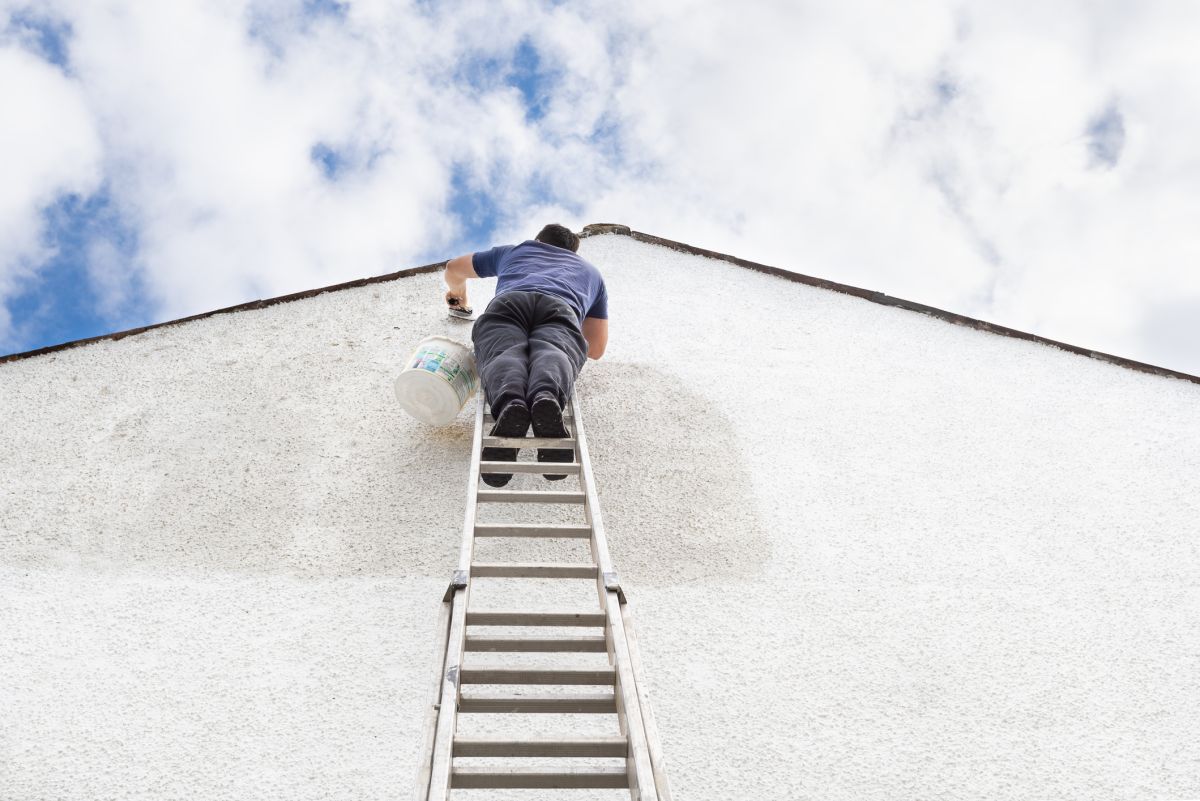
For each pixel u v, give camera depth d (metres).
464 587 2.23
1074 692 2.73
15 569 2.99
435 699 1.91
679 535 3.29
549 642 2.21
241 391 4.08
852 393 4.34
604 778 1.83
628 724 1.81
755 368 4.50
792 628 2.90
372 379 4.19
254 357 4.36
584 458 3.01
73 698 2.51
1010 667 2.81
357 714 2.49
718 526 3.36
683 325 4.86
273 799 2.24
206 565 3.05
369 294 4.97
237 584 2.97
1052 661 2.85
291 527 3.24
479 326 3.42
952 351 4.83
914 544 3.35
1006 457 3.94
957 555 3.31
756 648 2.80
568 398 3.50
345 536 3.20
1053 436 4.12
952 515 3.54
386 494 3.42
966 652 2.86
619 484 3.54
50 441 3.70
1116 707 2.69
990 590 3.15
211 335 4.55
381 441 3.75
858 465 3.80
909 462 3.85
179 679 2.59
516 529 2.64
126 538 3.17
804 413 4.15
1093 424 4.23
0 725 2.42
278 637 2.76
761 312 5.07
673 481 3.59
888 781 2.39
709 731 2.50
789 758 2.43
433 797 1.61
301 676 2.62
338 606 2.88
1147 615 3.07
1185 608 3.12
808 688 2.67
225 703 2.52
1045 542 3.42
